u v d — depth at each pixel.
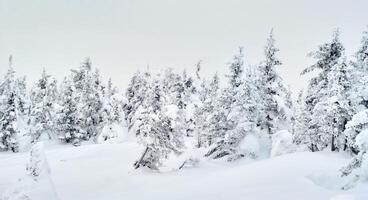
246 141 36.22
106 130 59.00
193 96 68.56
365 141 16.30
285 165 21.81
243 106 36.62
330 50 31.72
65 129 62.50
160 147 30.77
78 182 28.38
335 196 13.10
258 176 20.56
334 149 28.77
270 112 40.69
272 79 40.97
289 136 35.03
